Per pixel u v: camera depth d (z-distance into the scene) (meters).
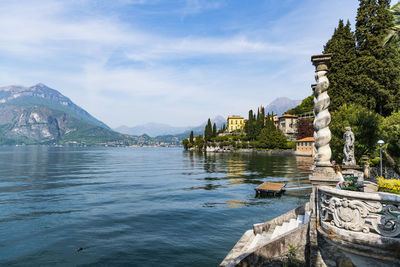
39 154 179.12
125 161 115.00
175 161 112.12
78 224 20.89
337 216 6.10
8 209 26.17
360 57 38.91
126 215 23.53
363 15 39.88
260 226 11.94
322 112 8.61
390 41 12.10
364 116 24.80
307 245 8.29
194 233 18.36
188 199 30.56
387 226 5.30
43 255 14.92
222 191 35.41
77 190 38.12
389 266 5.28
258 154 142.88
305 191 32.69
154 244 16.36
